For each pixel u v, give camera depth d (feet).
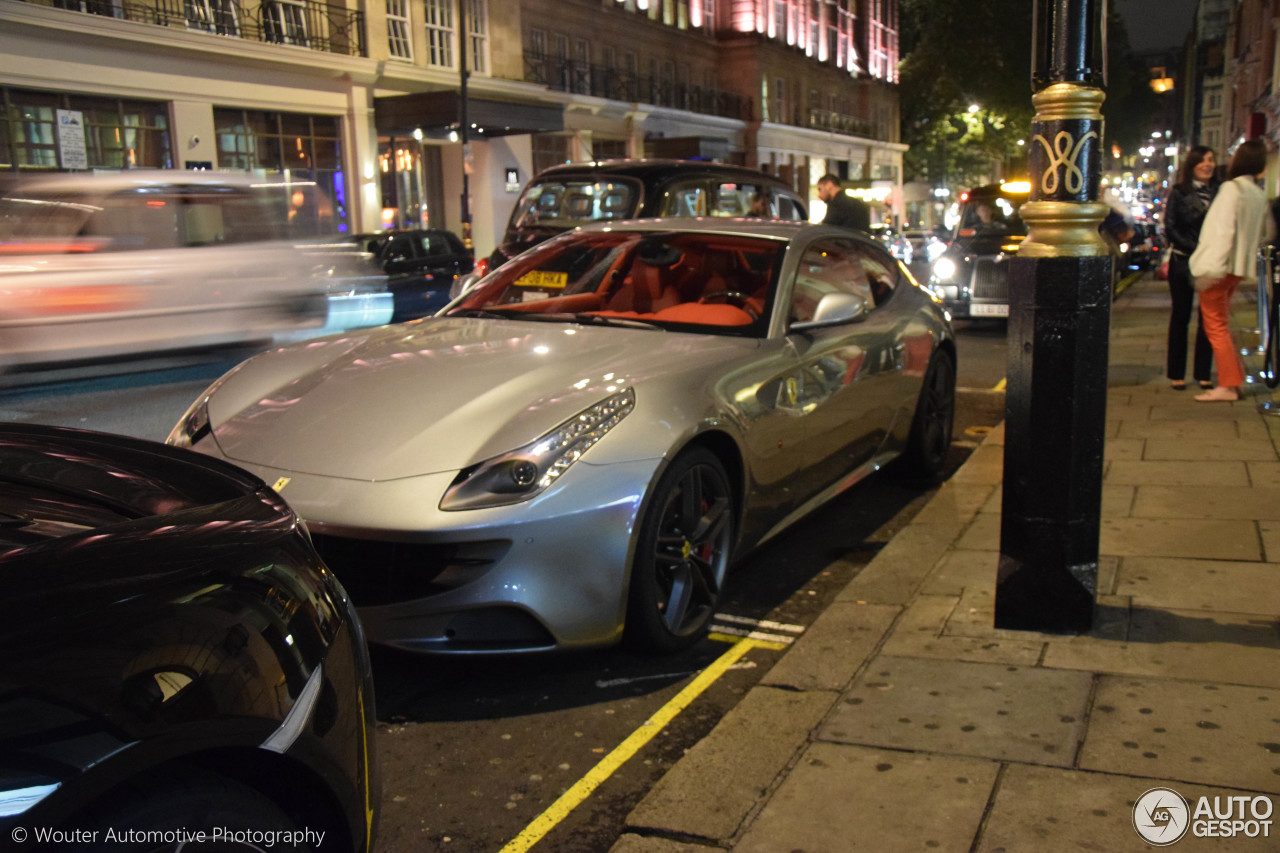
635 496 10.07
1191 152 23.18
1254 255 21.30
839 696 9.41
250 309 28.66
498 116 80.28
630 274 14.92
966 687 9.30
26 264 24.21
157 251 26.71
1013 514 10.42
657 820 7.58
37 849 3.86
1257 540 12.92
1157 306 45.06
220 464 6.42
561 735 9.38
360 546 9.69
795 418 13.03
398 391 11.11
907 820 7.32
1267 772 7.64
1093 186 9.73
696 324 13.41
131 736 4.20
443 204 93.15
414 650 9.64
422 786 8.52
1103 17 9.54
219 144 67.41
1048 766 7.89
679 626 11.05
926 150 207.82
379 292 33.83
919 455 17.72
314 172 74.90
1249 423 19.74
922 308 17.88
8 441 6.20
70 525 5.25
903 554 13.62
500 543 9.47
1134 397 23.22
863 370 15.05
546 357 11.87
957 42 172.45
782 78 149.18
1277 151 88.79
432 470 9.78
